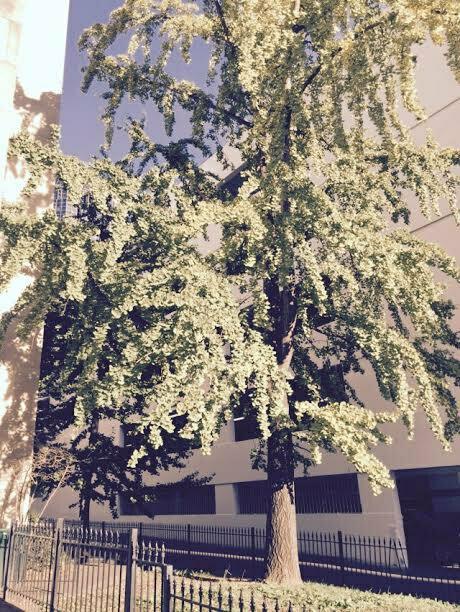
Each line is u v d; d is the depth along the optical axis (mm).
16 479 13734
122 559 5523
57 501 33625
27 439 14234
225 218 9039
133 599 5223
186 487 16625
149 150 12180
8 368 14406
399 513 14266
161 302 8234
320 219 9031
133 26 11992
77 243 8664
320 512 16766
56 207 14930
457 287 13383
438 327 10023
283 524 10227
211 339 8305
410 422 8797
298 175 9438
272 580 9836
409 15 8453
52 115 17250
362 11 9383
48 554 7121
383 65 9617
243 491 20484
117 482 15648
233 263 11375
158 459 15930
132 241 10805
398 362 8984
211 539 21031
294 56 9875
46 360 15562
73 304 11242
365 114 16703
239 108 12266
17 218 8961
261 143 10836
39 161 9039
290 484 10531
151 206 9469
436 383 10422
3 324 10383
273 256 9805
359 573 12742
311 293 10031
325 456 16484
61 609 6449
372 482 7957
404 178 13914
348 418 8445
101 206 9109
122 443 25859
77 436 15539
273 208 9609
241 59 9969
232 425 21312
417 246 10656
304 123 10234
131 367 8281
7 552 8508
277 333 11430
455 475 13797
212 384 8203
